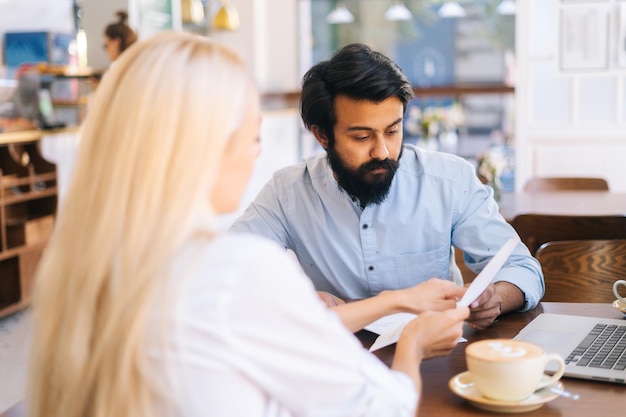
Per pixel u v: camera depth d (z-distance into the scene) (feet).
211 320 2.81
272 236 6.52
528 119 19.53
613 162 19.27
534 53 19.34
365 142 5.67
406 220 6.29
